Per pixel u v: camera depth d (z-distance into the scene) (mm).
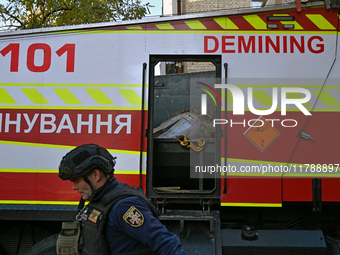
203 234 2914
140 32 3137
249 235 2967
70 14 6730
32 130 3045
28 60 3119
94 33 3141
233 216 3318
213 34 3121
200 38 3119
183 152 3133
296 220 3291
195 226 2938
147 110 3039
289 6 3117
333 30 3107
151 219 1598
